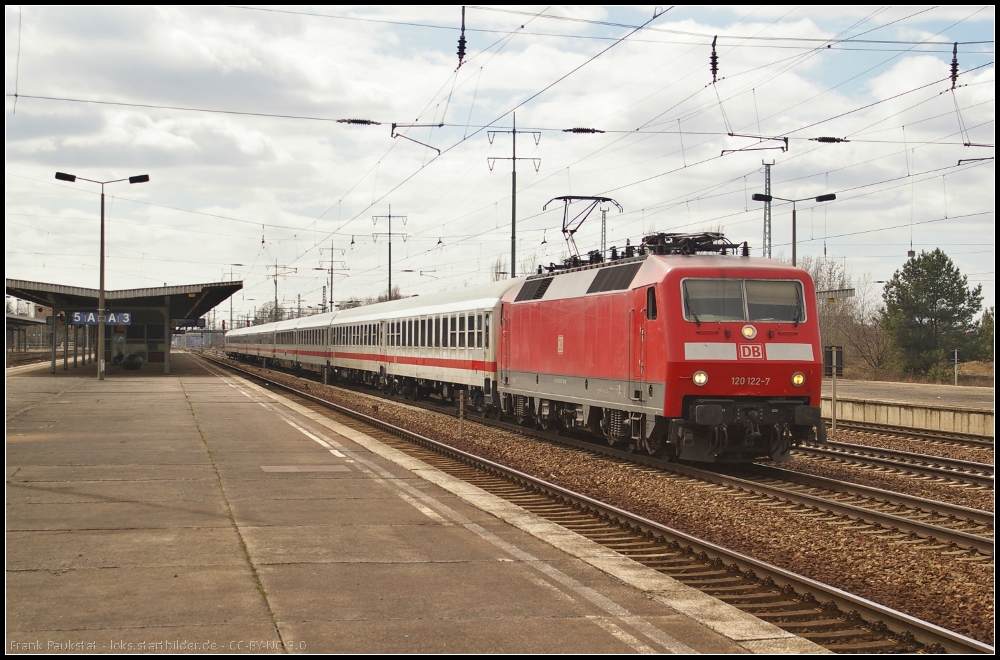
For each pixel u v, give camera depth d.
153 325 63.09
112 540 9.82
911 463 18.45
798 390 16.31
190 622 7.02
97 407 28.50
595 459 18.61
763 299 16.39
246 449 18.30
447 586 8.20
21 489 13.07
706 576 9.52
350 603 7.61
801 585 8.71
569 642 6.71
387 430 24.03
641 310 17.00
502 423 26.09
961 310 59.19
